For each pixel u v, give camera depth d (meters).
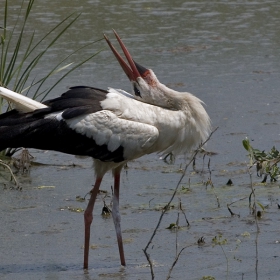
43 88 17.62
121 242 10.12
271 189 12.78
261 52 21.19
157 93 11.00
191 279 9.27
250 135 15.55
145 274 9.56
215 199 12.41
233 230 11.05
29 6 14.62
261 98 17.67
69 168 14.32
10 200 12.61
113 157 10.44
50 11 25.00
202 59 20.53
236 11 26.20
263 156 12.69
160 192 12.86
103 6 26.25
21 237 11.04
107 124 10.28
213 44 21.95
